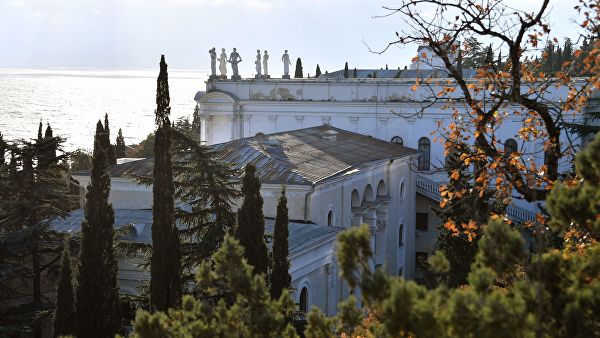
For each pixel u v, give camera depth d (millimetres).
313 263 69250
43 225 60438
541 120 42375
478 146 40688
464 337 19578
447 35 38562
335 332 27125
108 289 46781
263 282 25078
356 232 21891
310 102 136250
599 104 116875
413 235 119875
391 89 131875
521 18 36531
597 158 23656
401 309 20344
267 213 80062
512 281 24125
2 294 61438
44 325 61500
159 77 48625
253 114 140000
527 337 20234
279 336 24891
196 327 24578
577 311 20594
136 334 25500
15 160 66250
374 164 99312
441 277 26234
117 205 83500
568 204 23328
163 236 47219
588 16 37781
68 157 71375
